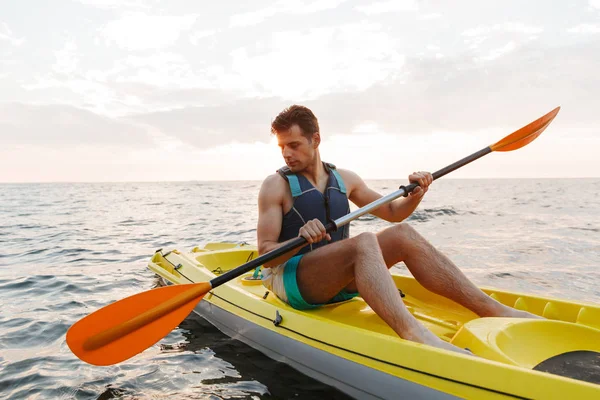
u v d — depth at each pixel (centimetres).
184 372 266
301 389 235
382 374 199
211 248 496
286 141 246
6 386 253
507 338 192
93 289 482
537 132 317
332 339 227
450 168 284
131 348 236
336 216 256
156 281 516
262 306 280
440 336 233
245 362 274
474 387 169
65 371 272
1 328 353
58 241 872
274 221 247
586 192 3200
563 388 151
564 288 462
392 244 233
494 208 1512
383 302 204
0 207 2042
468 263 583
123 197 3212
